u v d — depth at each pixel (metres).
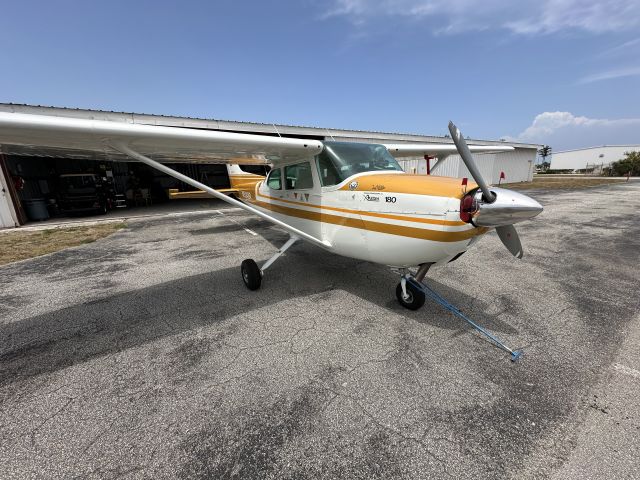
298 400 1.92
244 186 6.12
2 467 1.50
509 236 2.80
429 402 1.89
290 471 1.46
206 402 1.92
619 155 65.44
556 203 11.25
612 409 1.81
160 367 2.28
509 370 2.19
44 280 4.16
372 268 4.38
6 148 3.31
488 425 1.72
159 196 15.50
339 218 3.32
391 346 2.50
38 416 1.83
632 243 5.67
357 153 3.44
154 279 4.15
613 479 1.40
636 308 3.11
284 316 3.04
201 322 2.95
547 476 1.42
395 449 1.57
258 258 5.07
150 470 1.47
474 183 2.48
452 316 2.98
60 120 2.27
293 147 3.30
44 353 2.48
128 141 2.78
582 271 4.23
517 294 3.49
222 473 1.45
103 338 2.70
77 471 1.47
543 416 1.77
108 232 7.43
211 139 2.88
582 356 2.34
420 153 5.34
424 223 2.52
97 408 1.88
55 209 10.67
